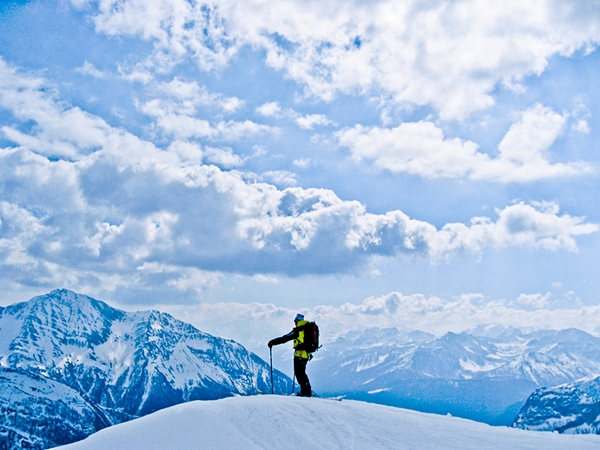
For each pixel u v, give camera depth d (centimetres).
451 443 1385
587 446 1359
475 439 1427
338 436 1419
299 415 1571
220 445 1385
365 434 1438
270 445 1373
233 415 1584
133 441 1461
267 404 1675
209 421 1547
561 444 1384
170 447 1394
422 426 1531
